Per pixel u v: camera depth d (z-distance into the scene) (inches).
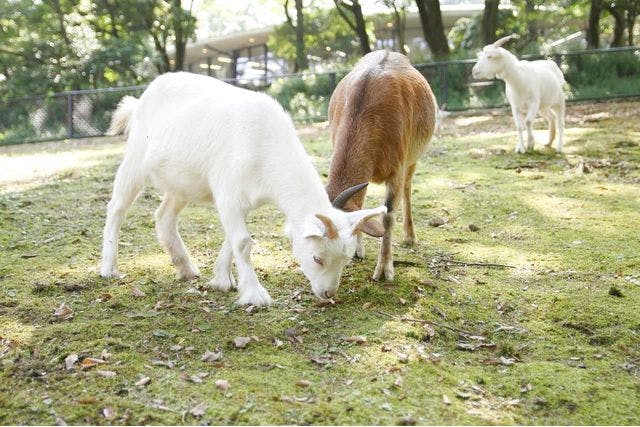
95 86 867.4
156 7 916.0
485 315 186.7
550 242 249.3
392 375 146.6
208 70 1443.2
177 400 134.9
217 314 178.4
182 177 188.1
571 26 1157.1
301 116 705.0
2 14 880.9
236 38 1273.4
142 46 887.1
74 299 190.1
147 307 183.6
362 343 161.3
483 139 494.6
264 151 174.1
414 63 739.4
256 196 176.7
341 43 1146.0
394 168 200.2
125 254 234.4
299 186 171.3
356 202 187.9
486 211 295.3
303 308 184.2
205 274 213.3
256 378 143.8
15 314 178.5
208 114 181.9
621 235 254.2
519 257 233.3
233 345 160.1
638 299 194.2
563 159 400.2
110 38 875.4
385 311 183.5
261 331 168.1
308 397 137.1
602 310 186.5
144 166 196.4
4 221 278.7
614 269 218.8
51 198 332.8
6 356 152.9
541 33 1144.2
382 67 209.9
